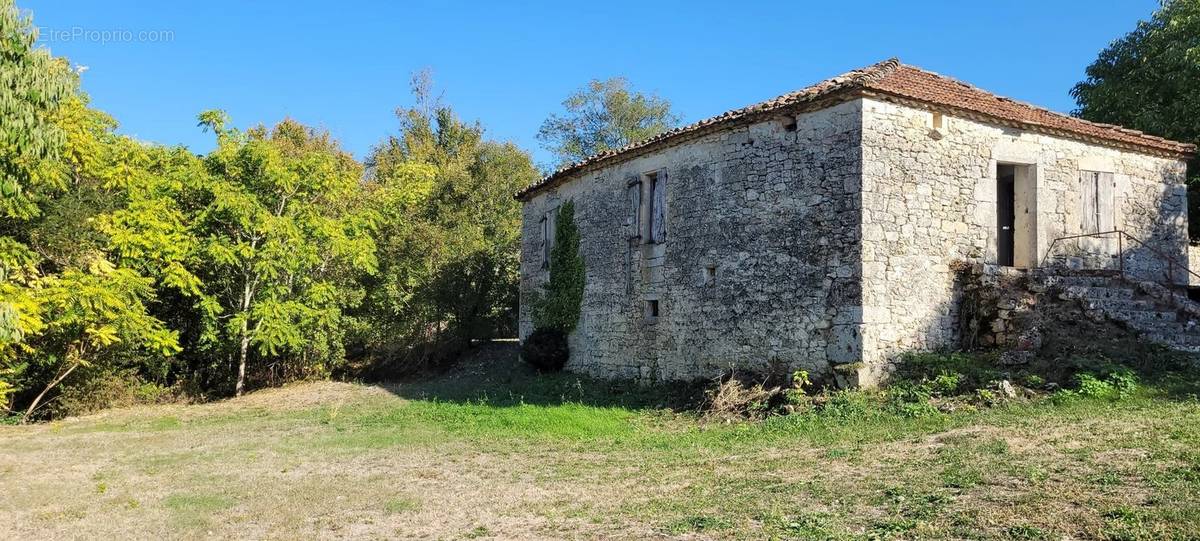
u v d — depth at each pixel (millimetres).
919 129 12383
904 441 8961
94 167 16344
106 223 16094
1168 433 7949
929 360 11602
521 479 8484
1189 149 14773
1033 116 13539
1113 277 13711
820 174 12430
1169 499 5711
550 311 18797
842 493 6801
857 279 11719
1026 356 11344
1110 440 7832
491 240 25906
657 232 15531
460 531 6492
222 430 13367
